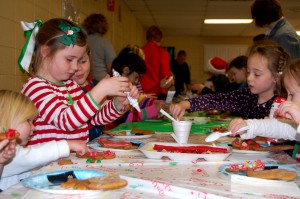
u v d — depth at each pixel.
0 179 1.04
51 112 1.28
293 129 1.39
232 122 1.35
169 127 2.00
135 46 3.04
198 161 1.12
